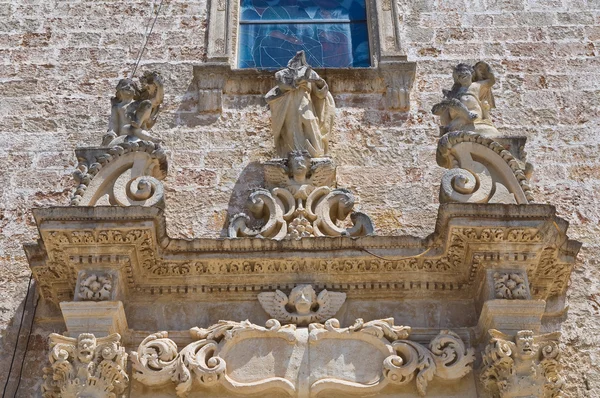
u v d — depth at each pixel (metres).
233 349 9.70
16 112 12.48
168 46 13.25
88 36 13.27
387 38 13.27
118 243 9.80
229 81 12.81
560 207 11.68
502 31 13.40
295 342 9.68
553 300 10.69
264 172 11.38
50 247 9.84
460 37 13.35
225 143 12.27
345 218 11.04
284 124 11.64
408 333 9.74
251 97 12.71
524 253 9.84
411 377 9.44
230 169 12.00
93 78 12.87
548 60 13.09
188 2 13.73
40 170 11.96
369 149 12.18
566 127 12.43
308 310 9.99
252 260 10.10
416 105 12.63
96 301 9.57
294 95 11.68
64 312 9.54
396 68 12.83
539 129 12.41
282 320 9.95
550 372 9.29
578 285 10.91
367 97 12.70
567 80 12.89
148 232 9.78
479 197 10.24
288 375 9.52
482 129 11.01
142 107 11.19
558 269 10.30
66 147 12.19
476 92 11.38
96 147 10.86
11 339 10.47
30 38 13.21
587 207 11.67
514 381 9.15
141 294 10.20
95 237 9.75
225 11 13.63
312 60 13.51
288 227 10.70
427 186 11.83
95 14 13.48
